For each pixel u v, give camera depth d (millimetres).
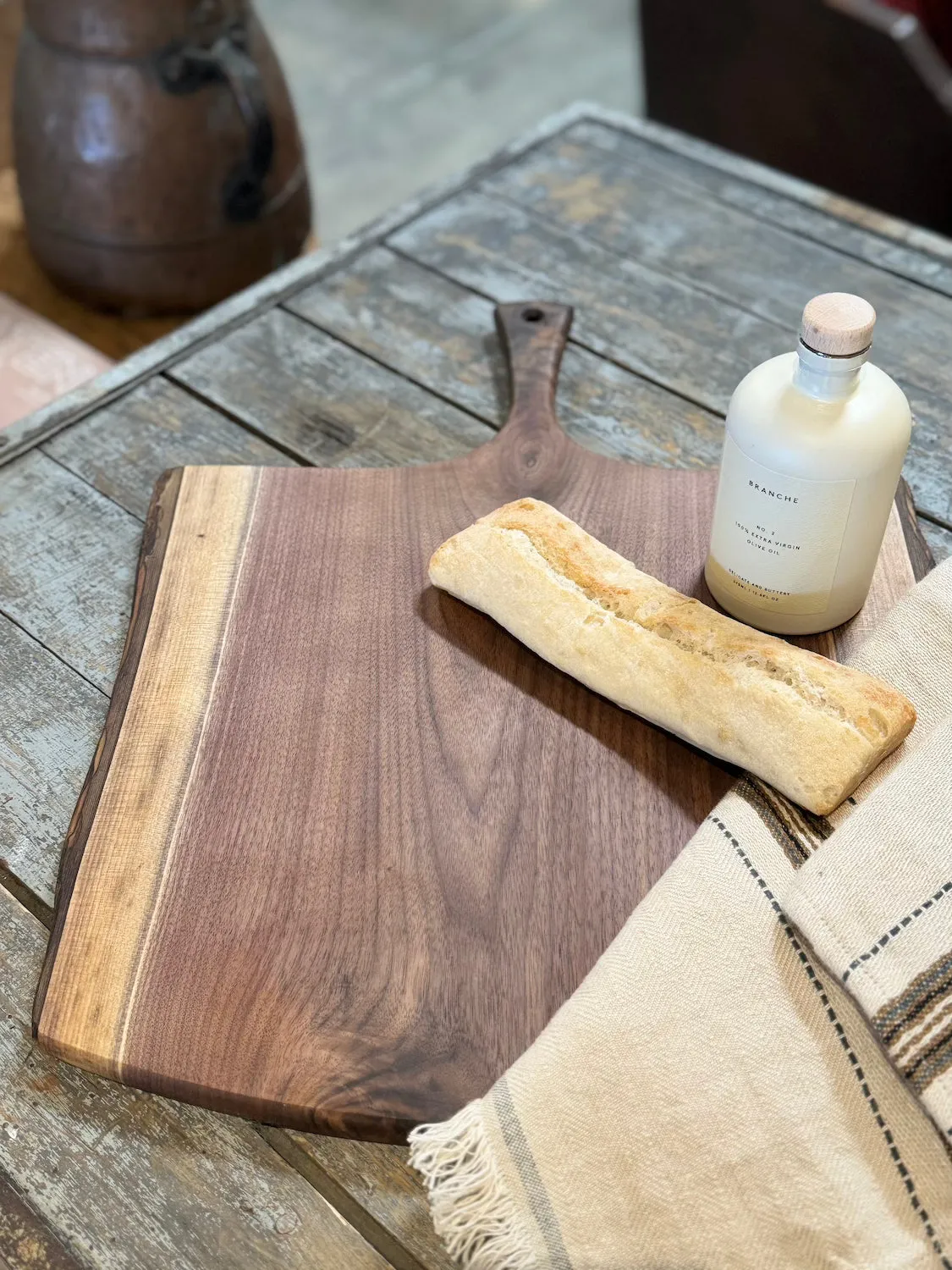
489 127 2496
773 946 513
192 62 1211
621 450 833
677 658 603
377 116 2551
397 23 2865
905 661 628
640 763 611
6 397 1254
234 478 769
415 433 851
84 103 1224
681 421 854
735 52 1598
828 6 1423
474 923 547
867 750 562
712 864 541
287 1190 508
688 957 511
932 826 529
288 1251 492
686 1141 467
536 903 554
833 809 562
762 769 570
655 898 531
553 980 528
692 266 982
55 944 547
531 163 1100
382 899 556
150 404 879
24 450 842
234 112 1258
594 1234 459
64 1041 513
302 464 833
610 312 942
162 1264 489
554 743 621
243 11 1274
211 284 1380
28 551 772
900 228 1007
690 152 1100
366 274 987
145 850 577
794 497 594
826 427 580
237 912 553
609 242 1009
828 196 1041
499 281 976
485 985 527
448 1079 499
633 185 1066
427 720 632
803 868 522
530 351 865
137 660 664
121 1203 505
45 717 677
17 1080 540
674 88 1747
